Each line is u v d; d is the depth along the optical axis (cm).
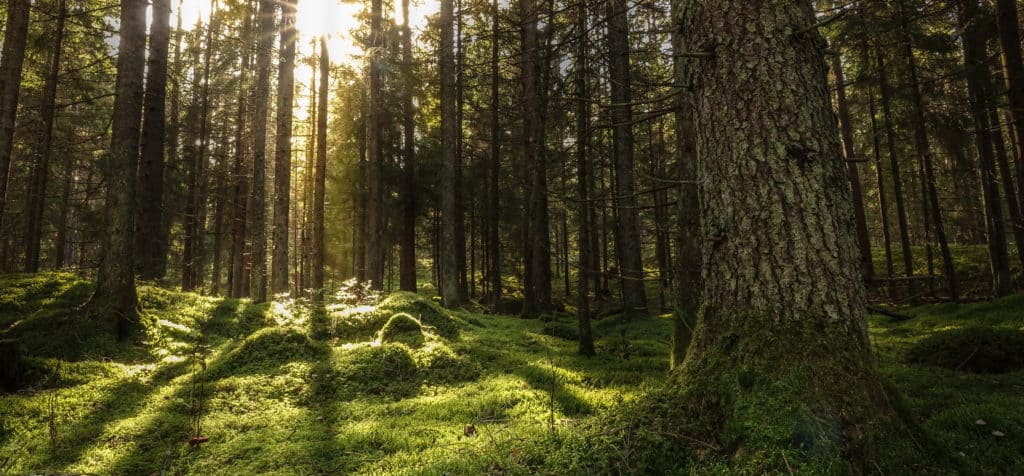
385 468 399
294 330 829
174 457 439
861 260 334
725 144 355
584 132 795
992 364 660
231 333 1043
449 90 1681
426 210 2503
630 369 769
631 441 307
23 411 523
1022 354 650
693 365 351
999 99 1298
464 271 2255
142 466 422
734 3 362
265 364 734
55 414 529
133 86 925
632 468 289
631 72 1310
